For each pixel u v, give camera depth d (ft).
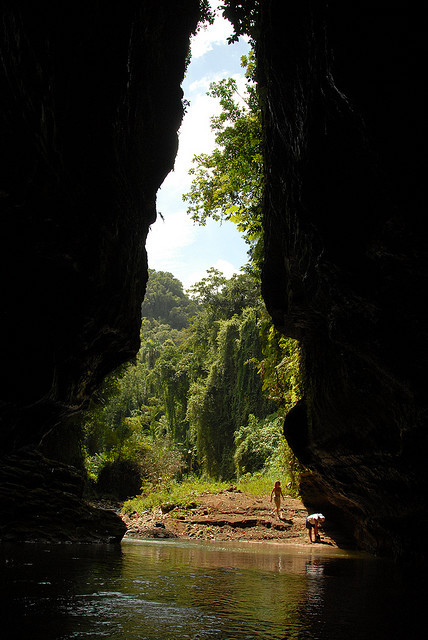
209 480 119.55
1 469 34.14
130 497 96.63
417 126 12.25
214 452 129.70
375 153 13.69
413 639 10.37
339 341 22.84
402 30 11.56
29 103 12.87
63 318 18.48
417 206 13.42
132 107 21.20
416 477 21.59
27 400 18.15
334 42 13.08
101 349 23.59
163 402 186.19
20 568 18.61
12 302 15.89
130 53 19.47
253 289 164.55
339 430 27.96
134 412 203.62
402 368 18.52
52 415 21.90
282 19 17.78
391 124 12.72
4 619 10.48
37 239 14.99
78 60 15.78
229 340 136.98
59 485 36.58
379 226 15.05
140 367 227.20
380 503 27.43
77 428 77.92
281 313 31.60
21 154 12.75
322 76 14.60
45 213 14.57
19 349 16.88
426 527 23.20
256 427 102.94
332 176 16.43
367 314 19.02
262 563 25.94
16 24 12.02
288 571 22.43
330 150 15.96
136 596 14.10
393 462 23.09
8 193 12.98
